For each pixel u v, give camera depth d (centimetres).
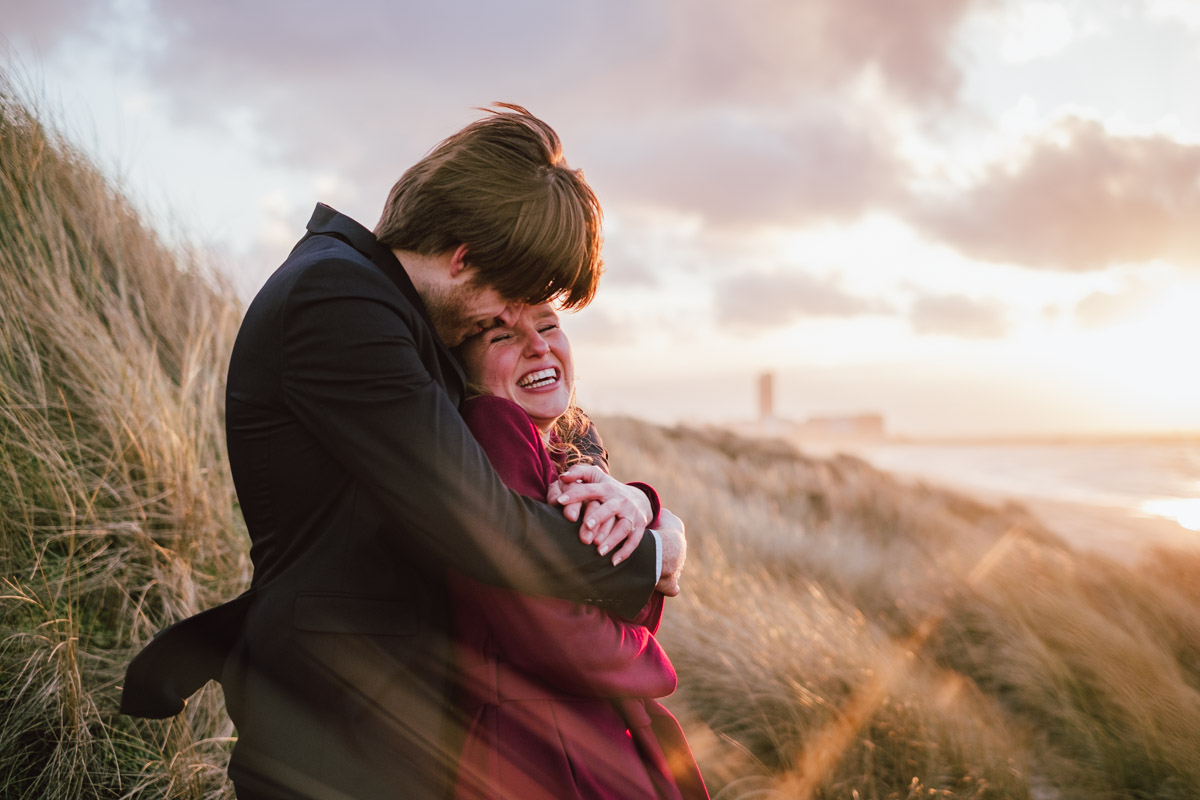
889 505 977
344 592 103
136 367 281
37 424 237
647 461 874
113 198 361
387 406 100
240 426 107
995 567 539
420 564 110
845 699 304
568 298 133
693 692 306
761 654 320
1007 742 298
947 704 321
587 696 119
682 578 406
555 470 132
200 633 114
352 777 100
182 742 191
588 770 114
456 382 119
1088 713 330
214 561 258
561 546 111
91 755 182
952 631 457
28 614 200
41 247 294
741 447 1491
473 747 113
